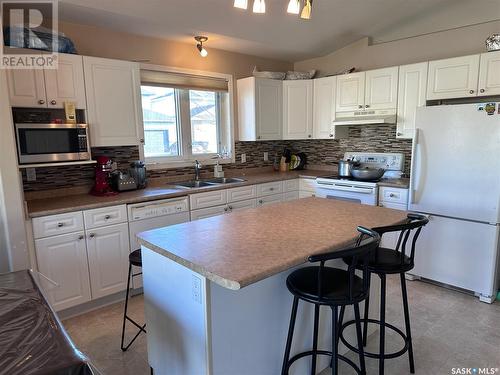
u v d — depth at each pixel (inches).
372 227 75.4
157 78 140.6
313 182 164.1
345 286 63.1
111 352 88.5
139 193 122.7
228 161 170.2
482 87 120.5
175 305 63.7
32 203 107.2
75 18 113.2
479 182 110.3
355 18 140.3
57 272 100.3
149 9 110.6
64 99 106.0
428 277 125.6
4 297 54.7
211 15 119.9
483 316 103.7
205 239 68.2
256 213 90.6
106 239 109.2
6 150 86.4
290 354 71.5
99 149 127.6
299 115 173.2
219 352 58.4
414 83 136.7
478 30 132.6
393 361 84.0
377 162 162.9
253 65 175.0
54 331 44.2
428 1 130.9
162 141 149.8
